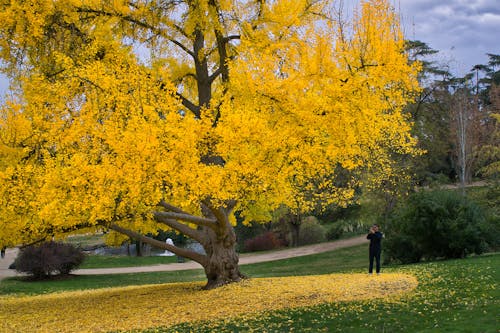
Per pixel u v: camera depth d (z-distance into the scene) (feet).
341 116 24.81
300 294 30.22
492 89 118.52
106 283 56.34
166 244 37.11
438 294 27.09
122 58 29.63
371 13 24.79
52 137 24.67
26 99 27.37
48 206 22.07
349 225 93.20
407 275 36.94
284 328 22.30
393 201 71.20
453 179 114.52
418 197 50.39
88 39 31.96
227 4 33.01
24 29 28.86
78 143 24.35
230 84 29.17
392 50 24.12
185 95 42.55
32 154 27.02
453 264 40.93
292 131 24.91
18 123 25.94
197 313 27.50
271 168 24.99
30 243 32.35
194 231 37.68
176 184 22.85
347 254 67.62
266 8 32.37
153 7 33.65
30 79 29.07
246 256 82.02
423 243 49.14
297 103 25.30
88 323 27.61
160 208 36.76
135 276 62.80
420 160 79.46
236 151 24.02
